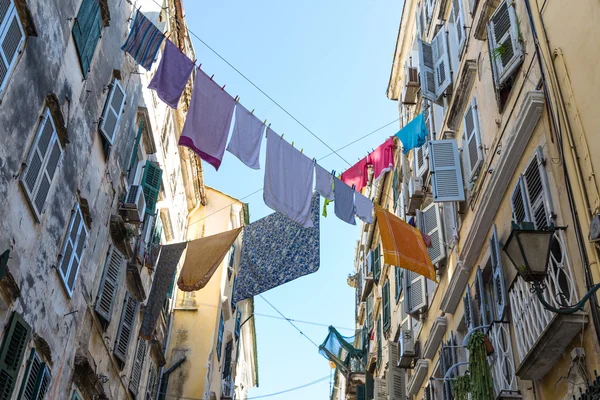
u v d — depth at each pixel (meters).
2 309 8.83
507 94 10.99
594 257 7.37
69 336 11.54
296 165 10.73
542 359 8.07
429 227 15.47
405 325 19.06
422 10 20.05
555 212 8.55
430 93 15.30
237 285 14.18
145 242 16.11
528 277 6.72
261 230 14.71
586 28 8.27
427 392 15.61
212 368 23.84
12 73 8.52
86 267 12.38
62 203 10.75
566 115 8.46
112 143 13.05
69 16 10.42
